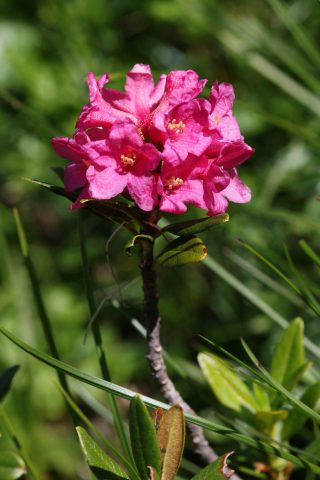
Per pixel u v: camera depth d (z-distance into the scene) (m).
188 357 0.69
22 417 0.61
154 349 0.45
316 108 0.59
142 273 0.44
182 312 0.71
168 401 0.45
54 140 0.43
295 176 0.65
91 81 0.43
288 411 0.47
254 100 0.72
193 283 0.72
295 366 0.47
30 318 0.67
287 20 0.57
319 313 0.46
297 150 0.66
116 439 0.65
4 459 0.45
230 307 0.67
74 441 0.66
